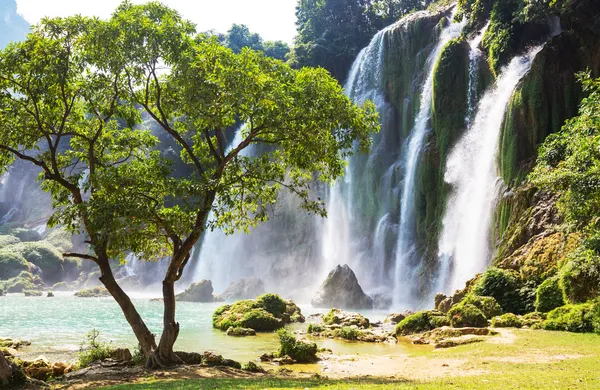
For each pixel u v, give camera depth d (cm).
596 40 3117
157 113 1717
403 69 5888
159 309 3797
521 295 2380
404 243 4947
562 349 1491
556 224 2650
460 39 4756
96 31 1426
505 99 3859
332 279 4244
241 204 1695
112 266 6862
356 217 5725
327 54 7119
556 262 2397
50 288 6444
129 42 1453
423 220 4816
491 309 2289
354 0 7719
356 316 2695
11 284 6053
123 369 1407
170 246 1672
